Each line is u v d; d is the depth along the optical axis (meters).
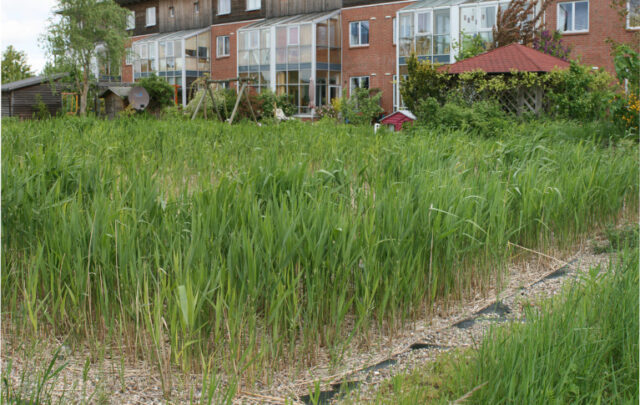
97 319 4.43
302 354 4.20
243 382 4.03
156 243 4.23
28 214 4.91
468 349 3.96
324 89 34.88
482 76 18.20
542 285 5.95
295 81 35.12
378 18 33.03
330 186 6.29
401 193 5.67
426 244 5.15
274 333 4.11
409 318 5.04
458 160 8.16
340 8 34.69
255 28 37.16
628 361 3.53
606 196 7.77
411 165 7.59
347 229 4.66
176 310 3.92
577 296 4.12
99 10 36.94
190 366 4.06
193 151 10.39
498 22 24.00
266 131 13.74
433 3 29.81
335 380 4.07
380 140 11.63
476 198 5.91
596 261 6.66
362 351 4.53
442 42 29.20
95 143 10.28
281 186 5.85
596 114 16.97
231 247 4.15
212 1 41.66
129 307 4.29
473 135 13.63
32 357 4.24
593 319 3.90
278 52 35.78
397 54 30.78
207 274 4.13
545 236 6.70
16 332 4.47
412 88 19.77
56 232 4.44
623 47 14.38
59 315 4.59
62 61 36.75
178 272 4.00
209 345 4.26
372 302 4.67
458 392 3.35
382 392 3.78
